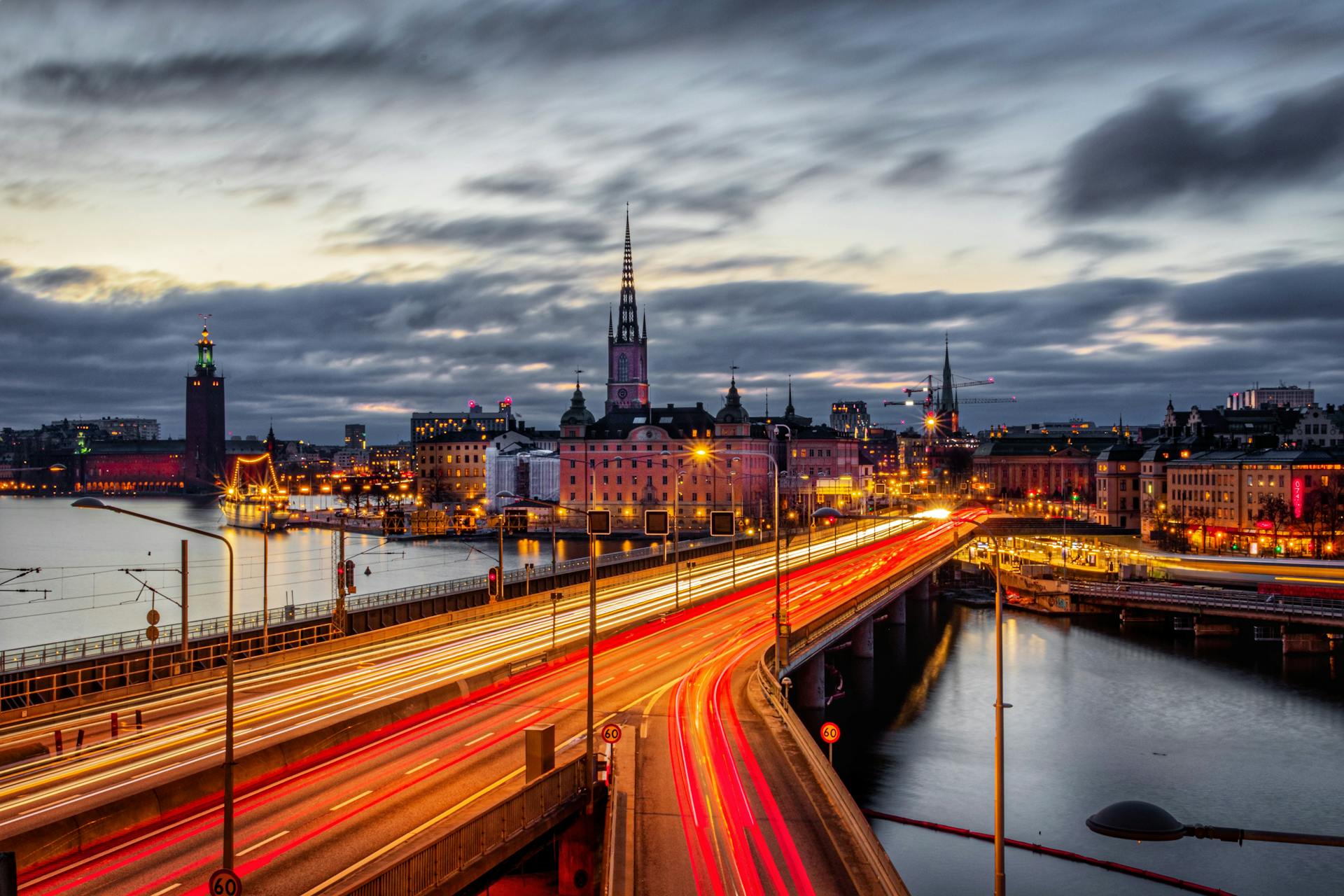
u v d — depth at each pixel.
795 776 46.78
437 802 41.56
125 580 178.62
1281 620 124.19
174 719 57.97
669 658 75.31
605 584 122.69
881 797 73.25
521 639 84.31
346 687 65.88
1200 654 120.88
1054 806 71.94
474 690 62.66
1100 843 65.88
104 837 37.16
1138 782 76.94
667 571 136.00
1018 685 106.19
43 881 33.69
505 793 42.66
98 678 67.69
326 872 34.12
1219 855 64.31
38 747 50.22
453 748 50.34
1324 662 116.69
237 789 43.34
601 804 42.97
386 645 83.12
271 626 81.44
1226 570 160.50
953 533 187.88
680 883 34.78
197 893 32.59
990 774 78.25
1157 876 61.47
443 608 101.31
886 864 33.16
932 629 139.50
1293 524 183.88
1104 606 147.38
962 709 96.44
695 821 40.88
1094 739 87.12
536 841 38.62
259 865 34.81
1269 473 192.75
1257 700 99.94
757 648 78.75
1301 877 61.62
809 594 111.56
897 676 110.56
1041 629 138.50
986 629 138.50
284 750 46.28
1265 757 82.62
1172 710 95.94
